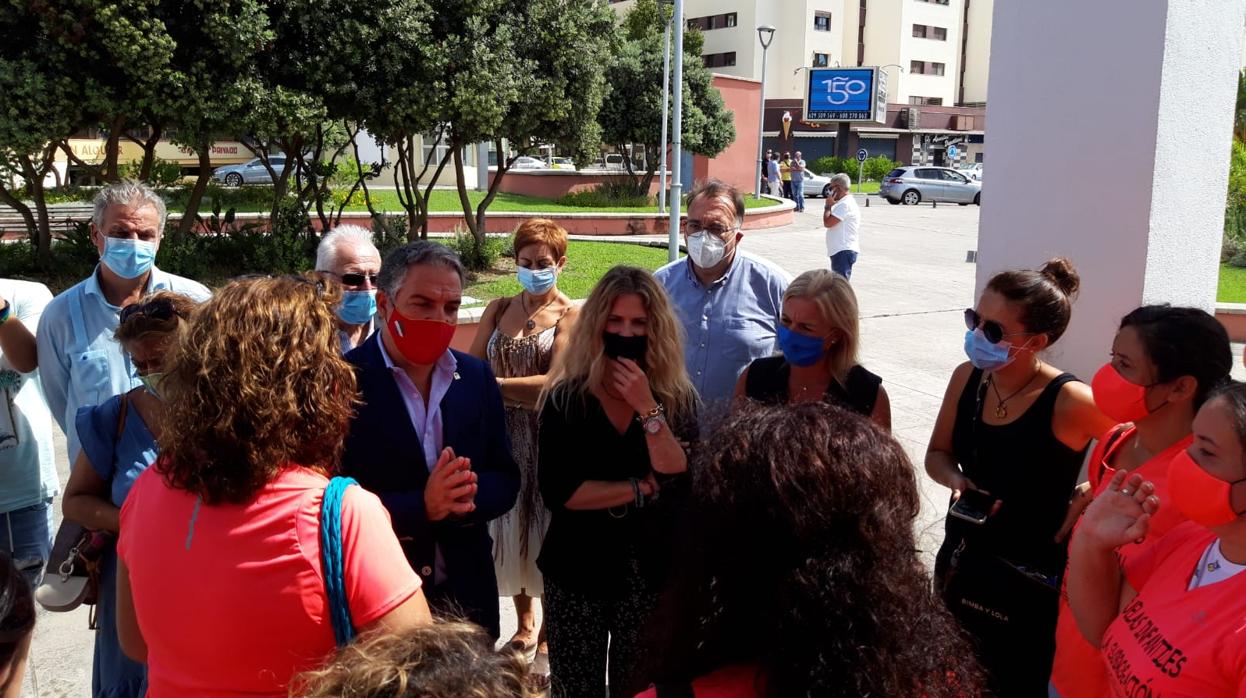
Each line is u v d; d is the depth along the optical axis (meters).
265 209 17.28
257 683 1.68
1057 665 2.31
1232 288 11.80
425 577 2.42
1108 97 3.60
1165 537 1.94
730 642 1.29
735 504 1.29
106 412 2.56
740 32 55.59
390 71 9.64
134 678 2.56
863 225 24.36
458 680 1.21
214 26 8.58
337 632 1.68
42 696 3.38
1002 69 4.01
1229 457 1.62
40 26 8.40
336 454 1.89
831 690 1.19
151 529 1.74
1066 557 2.53
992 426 2.68
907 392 7.68
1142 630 1.81
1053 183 3.83
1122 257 3.63
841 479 1.25
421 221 12.35
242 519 1.68
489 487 2.64
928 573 1.36
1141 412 2.14
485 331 3.92
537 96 10.79
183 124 9.27
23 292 3.49
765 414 1.41
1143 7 3.45
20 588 1.82
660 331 2.77
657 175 27.41
